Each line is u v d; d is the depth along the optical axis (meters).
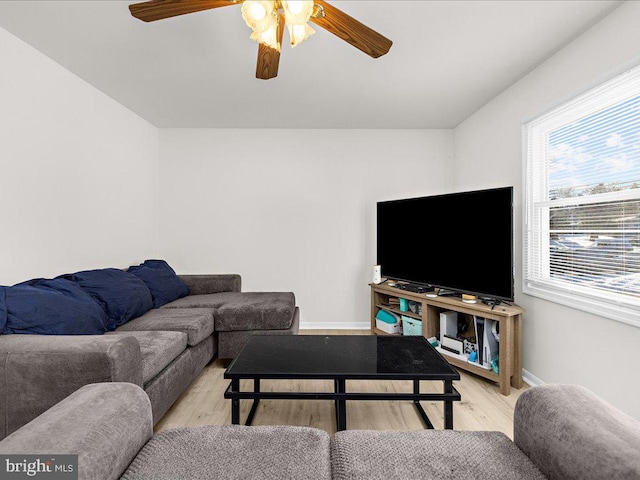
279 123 3.85
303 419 2.06
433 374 1.66
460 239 2.88
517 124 2.76
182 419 2.05
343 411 1.71
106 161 3.06
